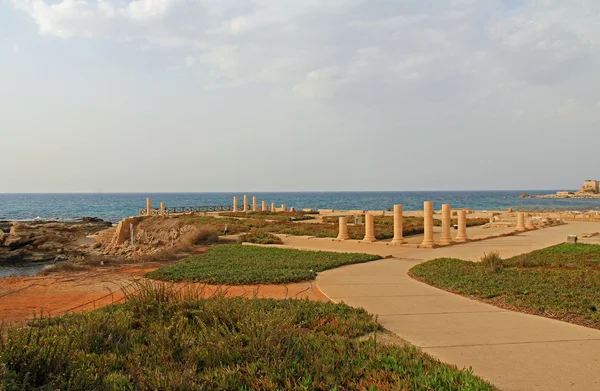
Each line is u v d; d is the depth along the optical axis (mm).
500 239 26297
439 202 135625
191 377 4992
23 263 29062
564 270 13938
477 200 155375
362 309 9070
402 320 8461
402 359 5953
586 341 7047
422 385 5039
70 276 15477
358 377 5469
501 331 7660
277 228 33156
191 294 8867
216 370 5383
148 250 34062
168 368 5355
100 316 7469
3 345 5027
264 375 5352
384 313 9023
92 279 14805
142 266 18172
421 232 31156
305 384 5074
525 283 11562
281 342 6172
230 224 36594
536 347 6781
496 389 5211
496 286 11383
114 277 15156
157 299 8523
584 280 11703
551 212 56031
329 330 7523
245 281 13062
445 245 23141
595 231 31516
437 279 12641
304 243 24734
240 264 16312
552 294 10195
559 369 5859
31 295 12211
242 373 5387
